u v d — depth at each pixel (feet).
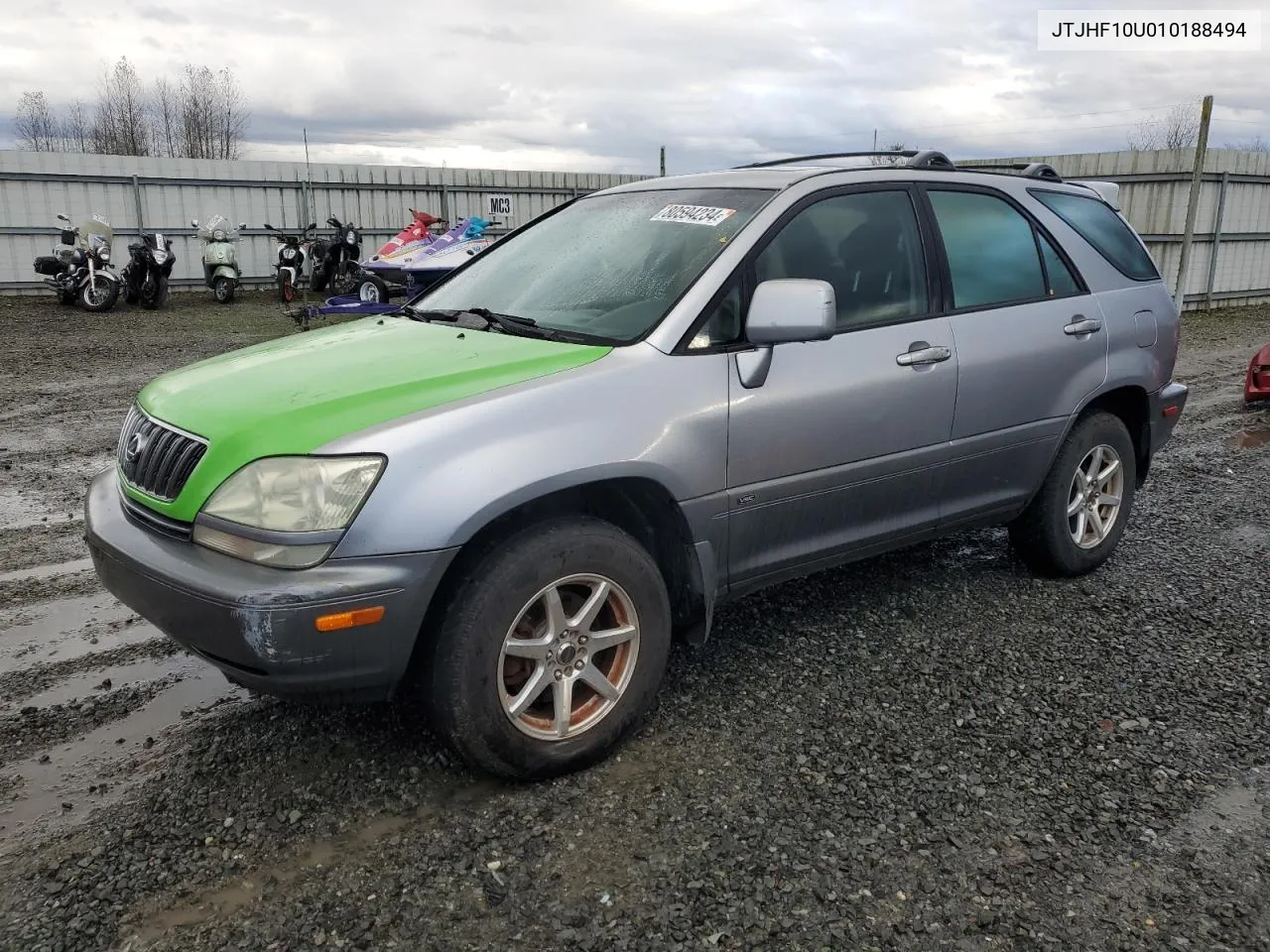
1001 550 16.34
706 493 10.24
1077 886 8.06
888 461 11.87
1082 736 10.40
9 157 58.08
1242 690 11.42
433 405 8.93
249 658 8.21
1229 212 58.90
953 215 13.10
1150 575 15.20
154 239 55.47
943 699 11.21
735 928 7.56
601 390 9.57
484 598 8.84
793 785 9.50
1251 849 8.54
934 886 8.04
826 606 13.96
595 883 8.10
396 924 7.63
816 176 11.90
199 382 10.27
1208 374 36.24
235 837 8.73
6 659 12.46
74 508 18.80
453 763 9.91
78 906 7.84
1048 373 13.56
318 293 65.00
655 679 10.20
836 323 11.51
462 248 51.39
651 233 11.84
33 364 35.01
